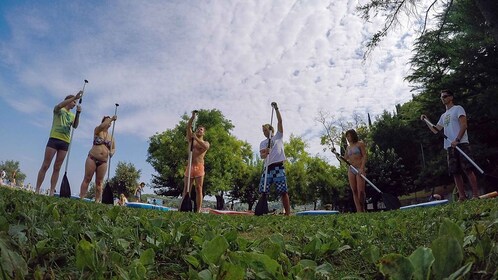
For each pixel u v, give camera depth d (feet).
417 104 69.15
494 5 30.32
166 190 125.18
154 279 5.05
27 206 8.36
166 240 6.16
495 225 5.50
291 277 4.09
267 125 22.27
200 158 22.67
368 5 37.83
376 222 10.18
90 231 6.24
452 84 59.11
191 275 4.10
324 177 107.86
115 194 147.54
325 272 4.50
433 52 56.90
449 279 3.05
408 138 90.48
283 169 21.53
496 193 18.28
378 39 38.65
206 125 112.47
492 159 60.29
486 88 57.36
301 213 34.63
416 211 13.46
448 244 3.32
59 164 20.43
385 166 84.79
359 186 22.03
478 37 54.90
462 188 17.78
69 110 20.79
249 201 132.16
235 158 115.14
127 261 5.26
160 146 111.75
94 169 20.68
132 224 8.81
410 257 3.34
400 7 37.35
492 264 3.75
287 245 6.20
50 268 4.16
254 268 4.03
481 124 60.23
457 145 17.46
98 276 3.93
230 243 6.23
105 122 20.95
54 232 5.64
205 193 109.29
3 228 5.34
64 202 11.96
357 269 5.48
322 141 92.48
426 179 73.20
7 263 3.72
